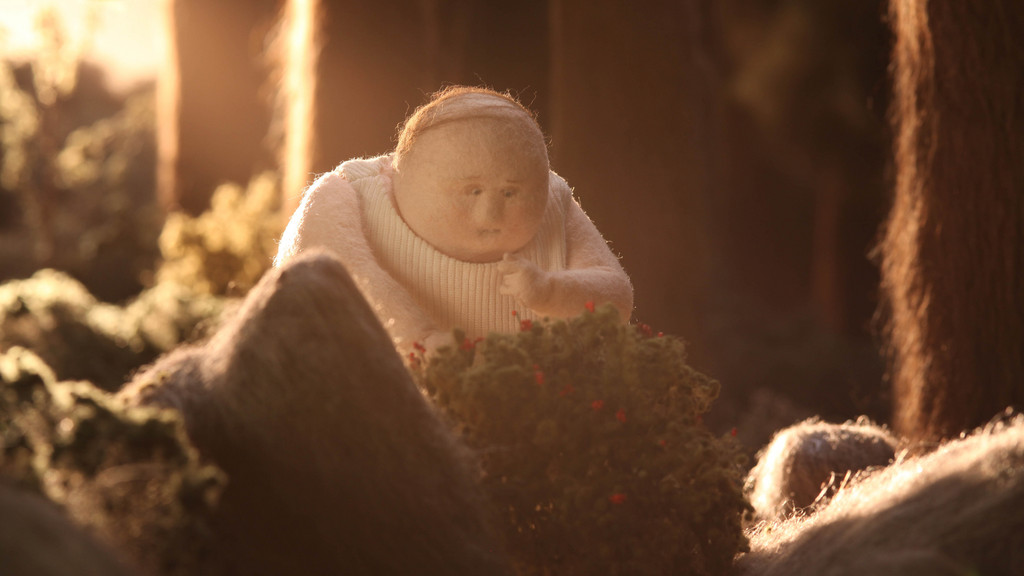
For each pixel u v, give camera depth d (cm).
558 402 252
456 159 278
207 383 215
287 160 816
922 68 441
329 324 208
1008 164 421
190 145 1611
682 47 816
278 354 205
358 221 293
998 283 423
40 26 1817
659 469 253
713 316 883
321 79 754
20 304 692
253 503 204
